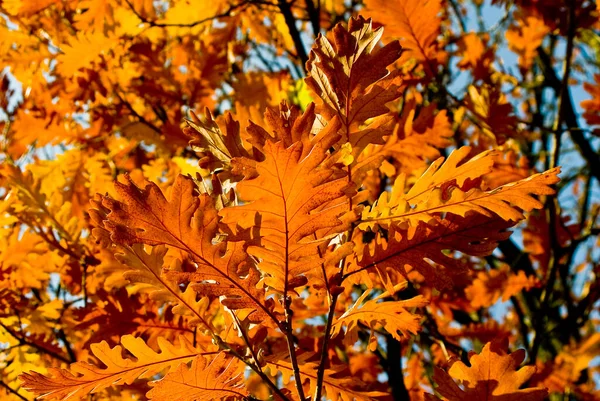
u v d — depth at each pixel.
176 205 0.63
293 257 0.65
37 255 1.27
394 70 0.71
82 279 1.30
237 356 0.72
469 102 1.29
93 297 1.24
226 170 0.75
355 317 0.76
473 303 1.35
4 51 1.70
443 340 1.39
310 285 0.71
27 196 1.30
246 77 1.49
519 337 2.03
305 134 0.62
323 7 1.99
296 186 0.60
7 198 1.22
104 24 1.51
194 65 1.62
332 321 0.75
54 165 1.67
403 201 0.71
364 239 1.15
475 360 0.69
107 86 1.61
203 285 0.67
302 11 1.90
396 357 1.43
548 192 0.68
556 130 1.32
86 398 1.11
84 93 1.59
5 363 1.33
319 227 0.63
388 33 1.17
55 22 1.75
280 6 1.62
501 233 0.72
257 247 0.64
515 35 1.63
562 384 1.56
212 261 0.65
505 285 1.37
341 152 0.63
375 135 0.70
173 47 1.79
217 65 1.63
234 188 0.74
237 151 0.76
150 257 0.72
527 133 1.94
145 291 0.96
